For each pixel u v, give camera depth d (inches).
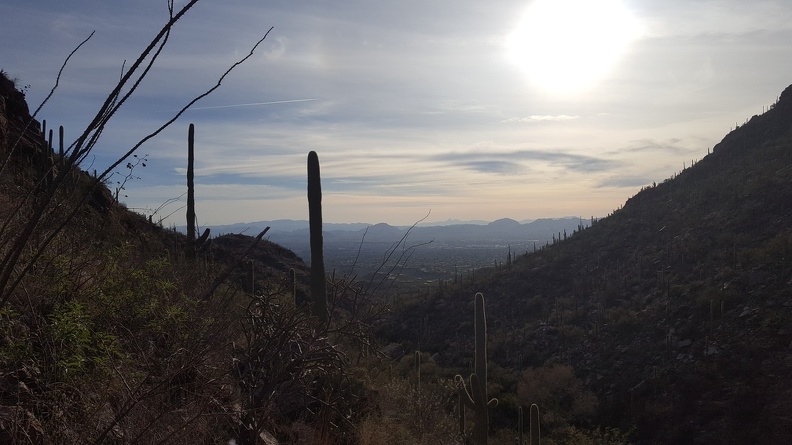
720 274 1796.3
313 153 346.3
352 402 242.2
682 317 1675.7
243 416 168.7
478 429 533.6
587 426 1382.9
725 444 1147.3
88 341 120.3
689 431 1232.2
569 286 2448.3
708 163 3356.3
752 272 1690.5
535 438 772.6
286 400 201.0
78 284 152.4
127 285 159.9
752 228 2081.7
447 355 1833.2
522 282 2576.3
